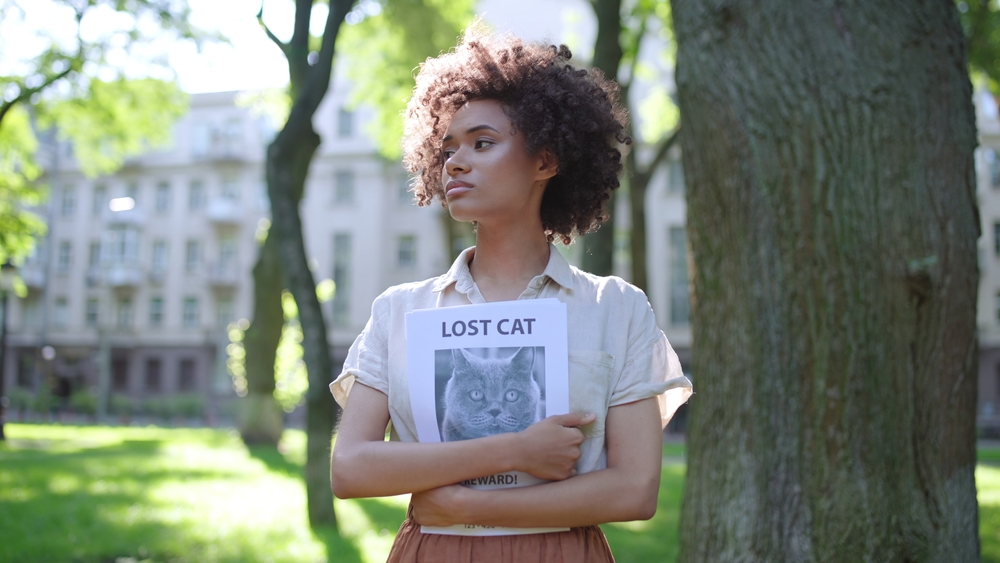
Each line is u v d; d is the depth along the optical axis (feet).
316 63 21.79
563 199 5.54
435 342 4.61
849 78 8.63
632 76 37.55
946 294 8.42
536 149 4.92
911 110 8.53
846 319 8.55
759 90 9.01
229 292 112.68
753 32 9.11
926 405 8.45
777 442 8.89
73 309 116.57
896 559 8.29
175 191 114.83
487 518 4.27
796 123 8.80
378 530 21.45
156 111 46.14
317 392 20.85
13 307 117.08
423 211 105.19
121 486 29.07
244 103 48.52
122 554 17.76
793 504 8.72
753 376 9.08
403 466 4.32
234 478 32.86
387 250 105.50
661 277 95.61
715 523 9.40
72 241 117.60
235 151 112.27
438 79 5.50
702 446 9.78
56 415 104.12
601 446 4.61
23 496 25.81
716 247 9.57
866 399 8.49
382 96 47.75
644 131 53.06
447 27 42.52
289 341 58.18
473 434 4.51
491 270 5.03
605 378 4.62
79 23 35.58
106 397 106.52
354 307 104.63
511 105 4.93
